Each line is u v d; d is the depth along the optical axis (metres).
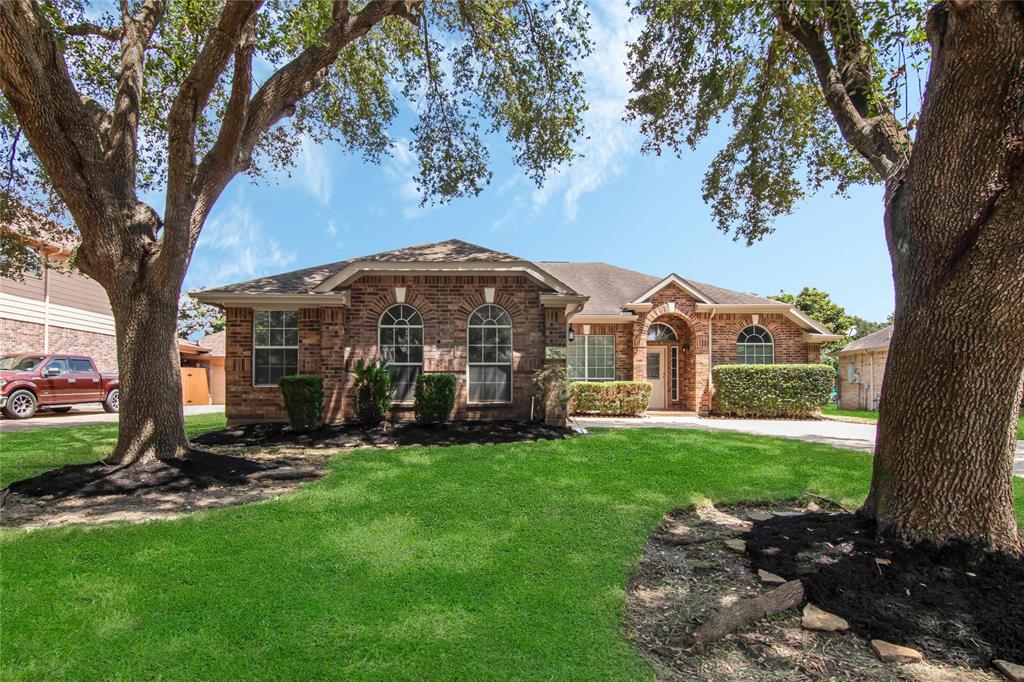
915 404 4.27
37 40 6.34
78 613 3.29
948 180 3.94
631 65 9.92
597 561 4.24
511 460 7.89
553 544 4.60
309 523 5.09
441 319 11.97
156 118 10.27
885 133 5.79
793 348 17.72
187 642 2.96
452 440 9.71
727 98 9.71
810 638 3.19
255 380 12.15
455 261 11.80
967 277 3.92
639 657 2.94
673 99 10.12
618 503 5.82
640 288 19.81
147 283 7.35
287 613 3.31
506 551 4.44
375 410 10.90
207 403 25.48
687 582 3.96
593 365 17.89
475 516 5.34
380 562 4.15
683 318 17.48
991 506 4.07
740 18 7.80
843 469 7.57
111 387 18.47
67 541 4.57
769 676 2.84
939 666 2.92
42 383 16.19
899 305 4.49
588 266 21.91
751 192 10.20
